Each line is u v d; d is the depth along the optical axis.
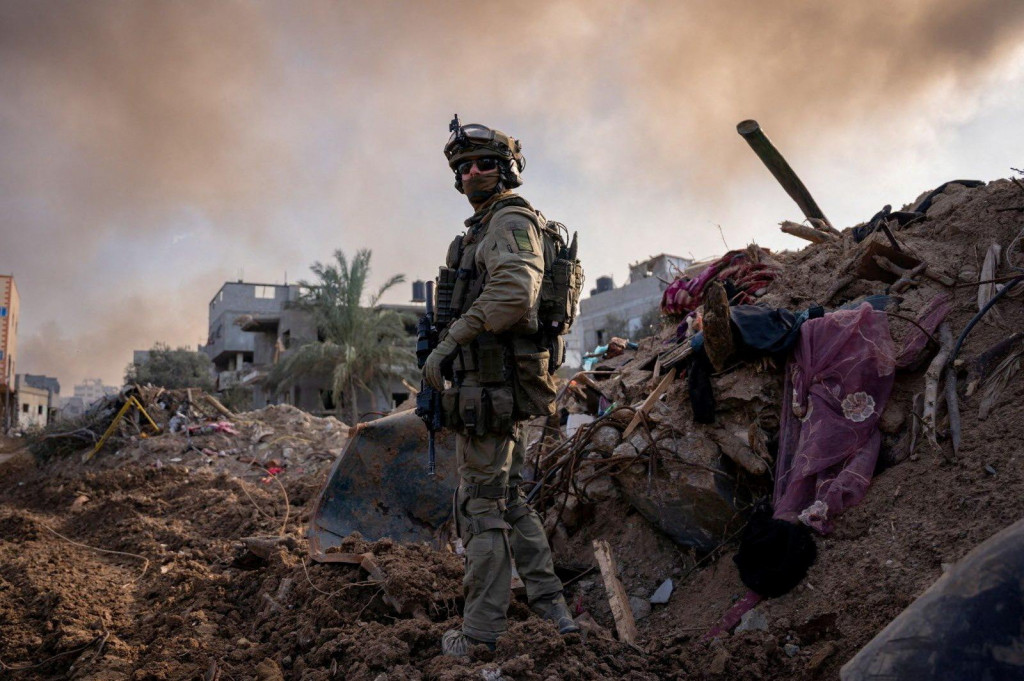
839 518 2.96
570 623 2.80
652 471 3.66
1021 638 1.48
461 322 2.75
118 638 3.42
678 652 2.80
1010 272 3.57
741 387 3.60
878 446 3.17
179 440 11.04
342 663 2.80
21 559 4.59
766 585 2.84
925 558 2.53
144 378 41.16
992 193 4.20
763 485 3.46
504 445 2.87
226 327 48.12
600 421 4.01
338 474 4.23
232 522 5.70
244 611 3.66
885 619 2.41
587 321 40.69
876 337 3.41
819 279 4.38
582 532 3.97
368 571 3.39
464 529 2.88
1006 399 2.99
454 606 3.24
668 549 3.65
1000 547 1.64
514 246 2.70
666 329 5.51
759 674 2.53
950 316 3.53
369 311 29.83
